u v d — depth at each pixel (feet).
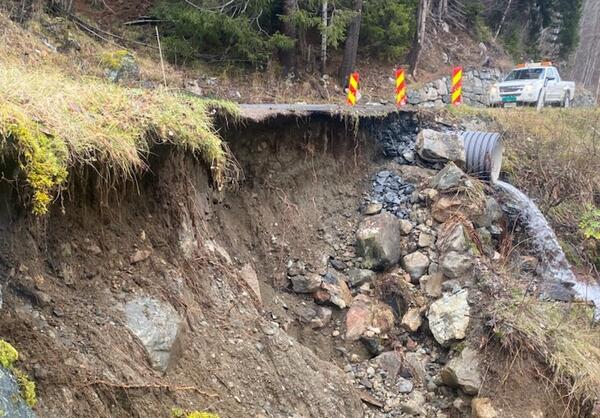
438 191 24.61
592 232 29.94
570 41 96.84
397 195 25.66
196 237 15.79
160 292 13.56
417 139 28.58
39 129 10.81
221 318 14.93
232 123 20.29
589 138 40.40
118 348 11.60
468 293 19.94
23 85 12.23
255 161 22.06
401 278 21.72
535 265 25.36
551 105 55.52
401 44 59.00
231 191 20.56
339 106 28.09
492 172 28.19
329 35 45.68
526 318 19.20
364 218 24.27
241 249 19.69
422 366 19.24
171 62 41.04
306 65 48.85
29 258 11.16
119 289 12.78
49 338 10.56
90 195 12.84
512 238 25.79
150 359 12.06
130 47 39.29
